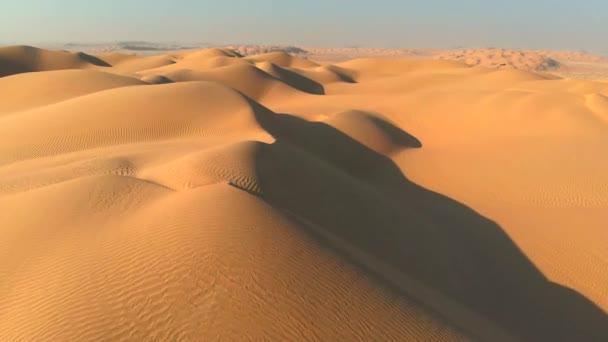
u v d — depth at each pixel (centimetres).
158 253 639
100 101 2280
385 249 985
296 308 542
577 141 2080
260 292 555
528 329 858
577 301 945
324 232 864
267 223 694
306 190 1115
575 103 2761
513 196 1511
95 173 1254
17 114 2428
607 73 14288
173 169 1128
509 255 1119
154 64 8256
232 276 575
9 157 1764
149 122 2062
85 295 591
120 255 664
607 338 852
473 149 2116
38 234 799
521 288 986
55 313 570
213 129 2023
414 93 4141
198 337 496
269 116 2245
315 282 592
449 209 1434
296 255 633
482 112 2814
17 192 1134
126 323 529
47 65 7469
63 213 865
